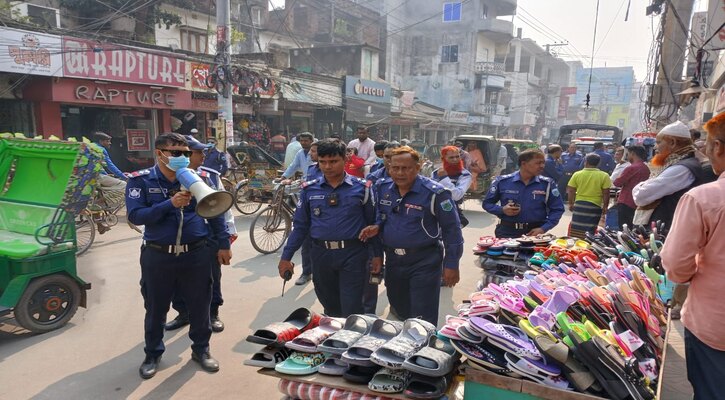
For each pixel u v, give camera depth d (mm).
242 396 3191
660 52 13234
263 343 2324
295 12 27922
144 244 3340
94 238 7180
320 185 3439
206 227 3479
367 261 3473
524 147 18359
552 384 1909
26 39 10766
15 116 11758
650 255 3559
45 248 4027
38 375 3398
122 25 14641
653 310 2783
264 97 16750
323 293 3592
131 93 13086
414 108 29359
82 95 12008
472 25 37156
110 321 4367
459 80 37812
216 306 4270
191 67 14531
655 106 13961
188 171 2908
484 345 2053
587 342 1916
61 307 4234
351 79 20891
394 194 3305
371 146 8633
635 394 1837
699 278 1978
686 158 4008
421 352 2100
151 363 3463
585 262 3203
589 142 17438
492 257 3869
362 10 30734
